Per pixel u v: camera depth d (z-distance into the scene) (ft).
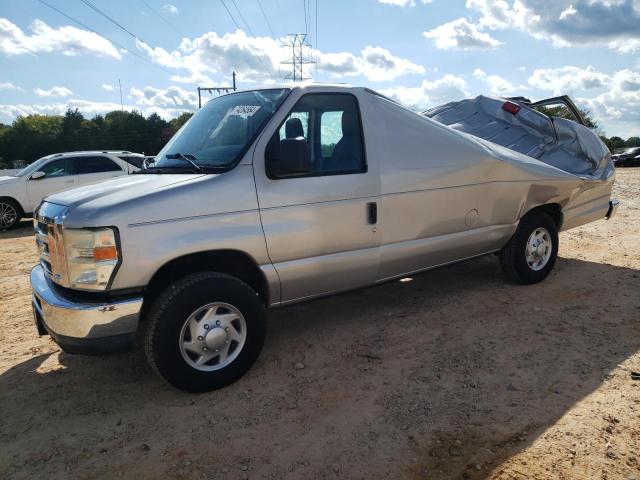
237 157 11.50
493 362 12.17
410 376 11.66
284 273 12.06
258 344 11.75
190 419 10.28
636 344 12.87
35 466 9.01
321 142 12.69
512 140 20.80
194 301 10.69
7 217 38.75
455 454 8.82
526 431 9.37
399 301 16.74
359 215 13.03
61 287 10.80
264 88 13.43
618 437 9.04
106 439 9.72
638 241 24.77
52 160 40.40
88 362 13.20
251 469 8.70
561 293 16.96
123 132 298.76
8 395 11.61
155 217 10.34
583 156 20.16
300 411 10.41
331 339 13.92
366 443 9.25
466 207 15.35
